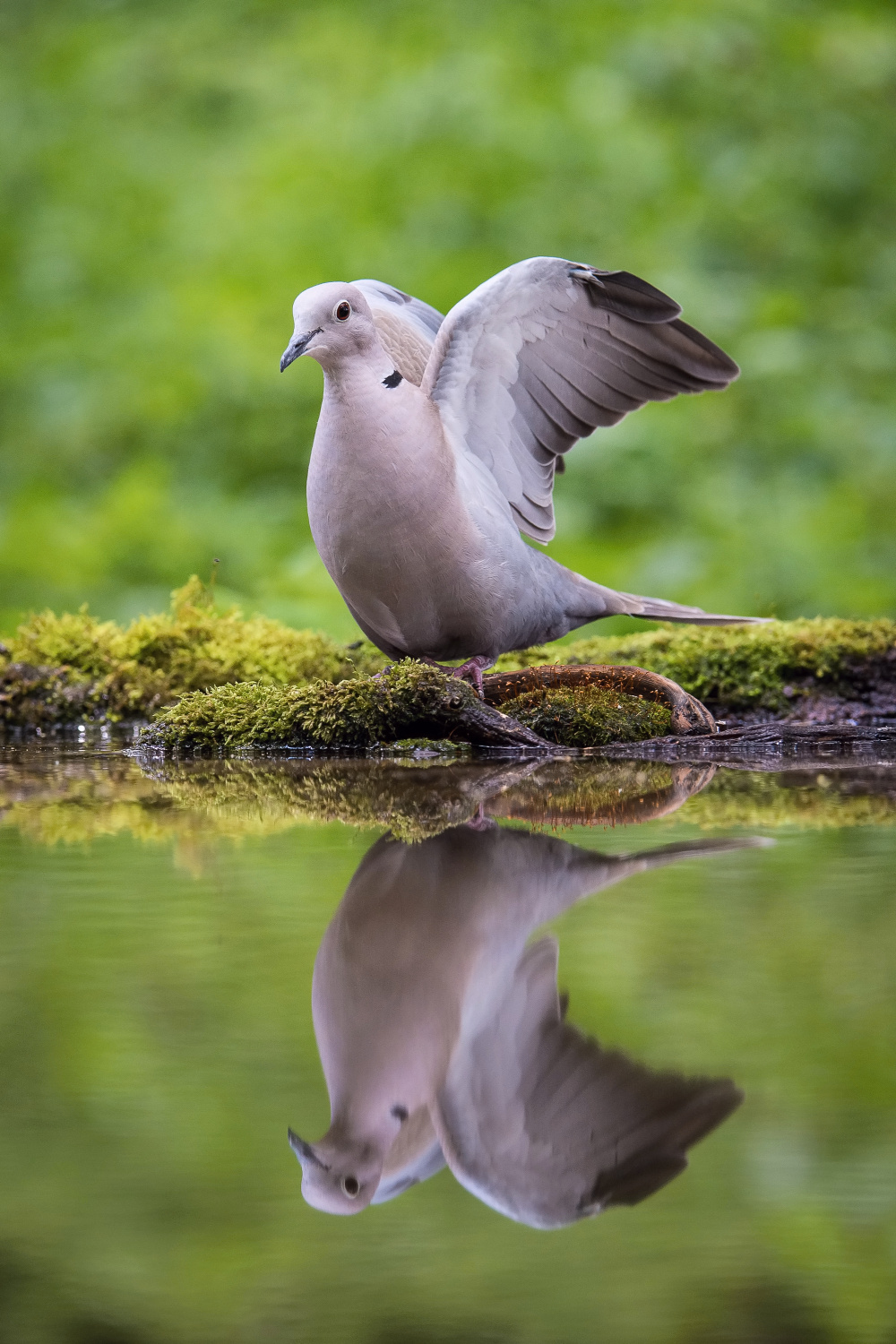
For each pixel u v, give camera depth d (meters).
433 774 7.84
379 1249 3.12
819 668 9.95
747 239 20.62
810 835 6.11
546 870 5.53
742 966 4.34
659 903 5.00
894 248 21.08
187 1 27.98
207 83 25.56
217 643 10.20
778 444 16.97
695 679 9.89
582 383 8.95
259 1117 3.55
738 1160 3.35
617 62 23.20
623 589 14.27
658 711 8.95
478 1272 2.99
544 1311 2.88
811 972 4.27
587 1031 3.94
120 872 5.60
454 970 4.35
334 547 8.23
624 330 8.72
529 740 8.55
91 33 27.64
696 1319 2.89
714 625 10.50
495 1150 3.47
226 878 5.48
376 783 7.59
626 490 16.11
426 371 8.48
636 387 9.03
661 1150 3.43
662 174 21.03
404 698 8.62
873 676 9.96
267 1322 2.86
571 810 6.79
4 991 4.19
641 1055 3.77
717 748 8.70
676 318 8.55
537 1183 3.35
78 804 7.12
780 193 21.48
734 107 22.86
